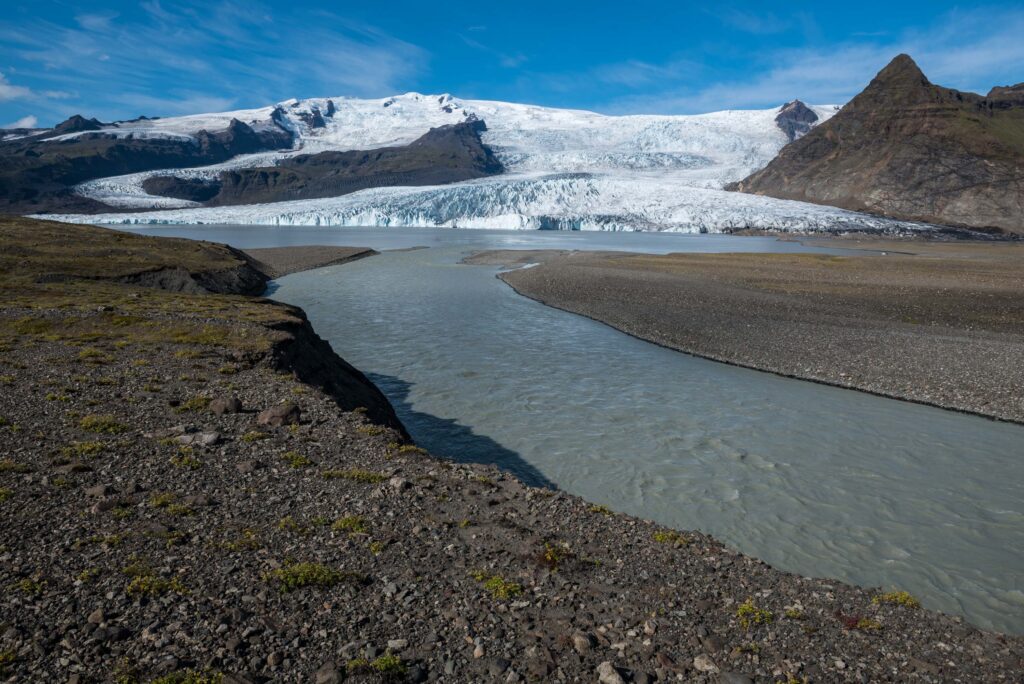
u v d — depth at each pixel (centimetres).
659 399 2242
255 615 749
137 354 1942
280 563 869
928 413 2084
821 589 925
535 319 3778
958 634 812
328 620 753
